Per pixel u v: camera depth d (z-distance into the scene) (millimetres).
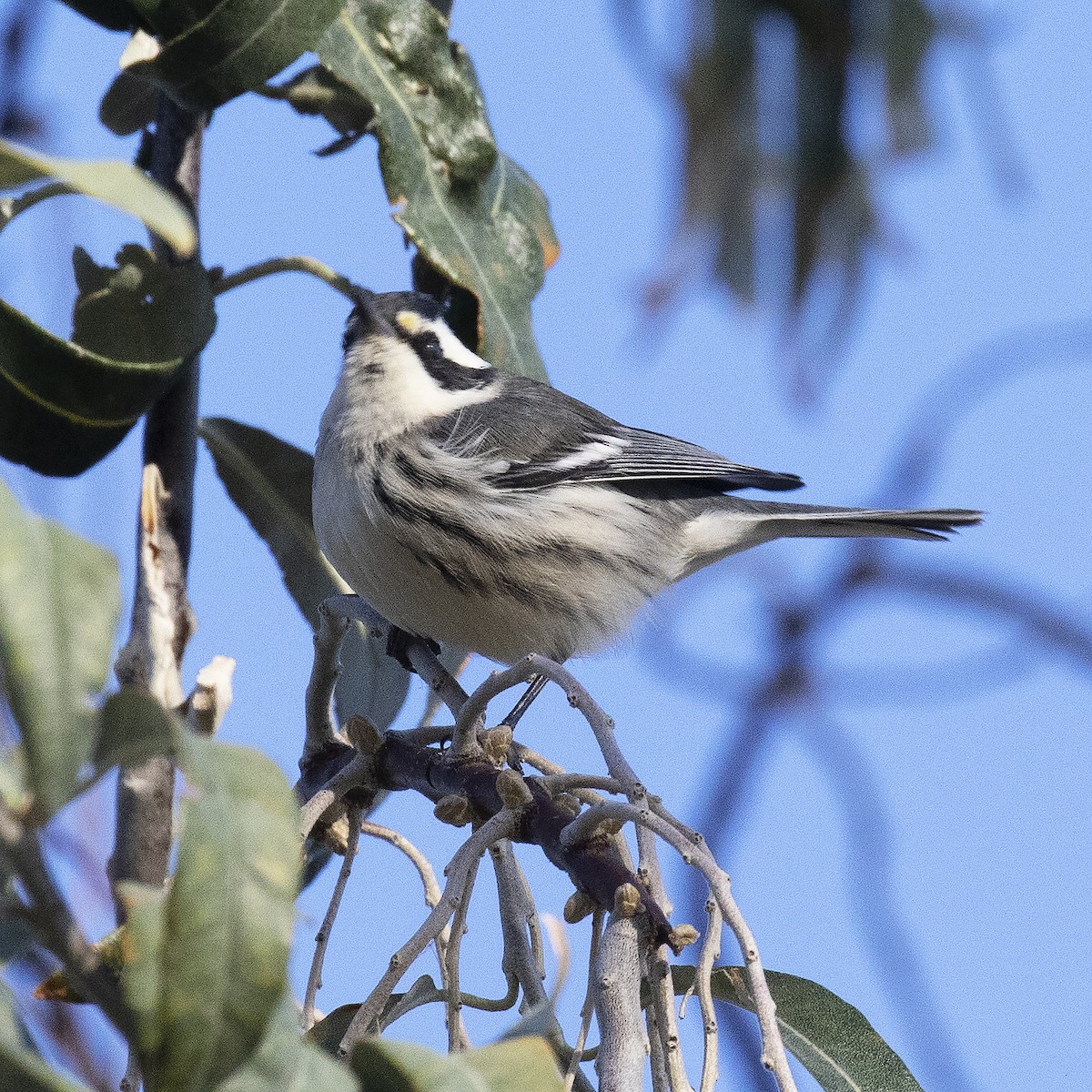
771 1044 4027
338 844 5410
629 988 4172
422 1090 3115
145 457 6805
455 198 7891
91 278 6762
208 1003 2760
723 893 4230
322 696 5934
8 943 3232
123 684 6426
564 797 5082
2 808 2945
